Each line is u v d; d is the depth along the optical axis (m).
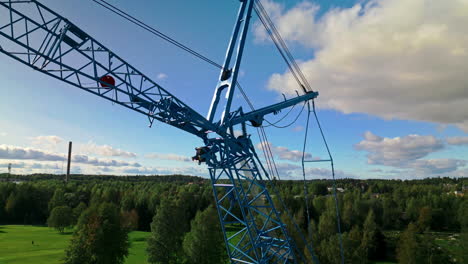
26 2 18.70
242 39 30.25
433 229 105.44
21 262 57.91
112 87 22.61
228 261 60.41
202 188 158.38
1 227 103.56
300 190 155.62
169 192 147.00
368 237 70.06
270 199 31.69
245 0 30.81
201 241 57.19
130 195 119.94
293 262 34.62
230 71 30.11
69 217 93.69
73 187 145.25
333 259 55.47
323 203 106.12
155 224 60.44
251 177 32.12
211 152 29.25
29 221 116.12
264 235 33.47
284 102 35.38
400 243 62.81
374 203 107.12
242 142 31.09
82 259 52.09
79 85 21.55
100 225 56.12
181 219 66.81
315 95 37.38
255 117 32.66
